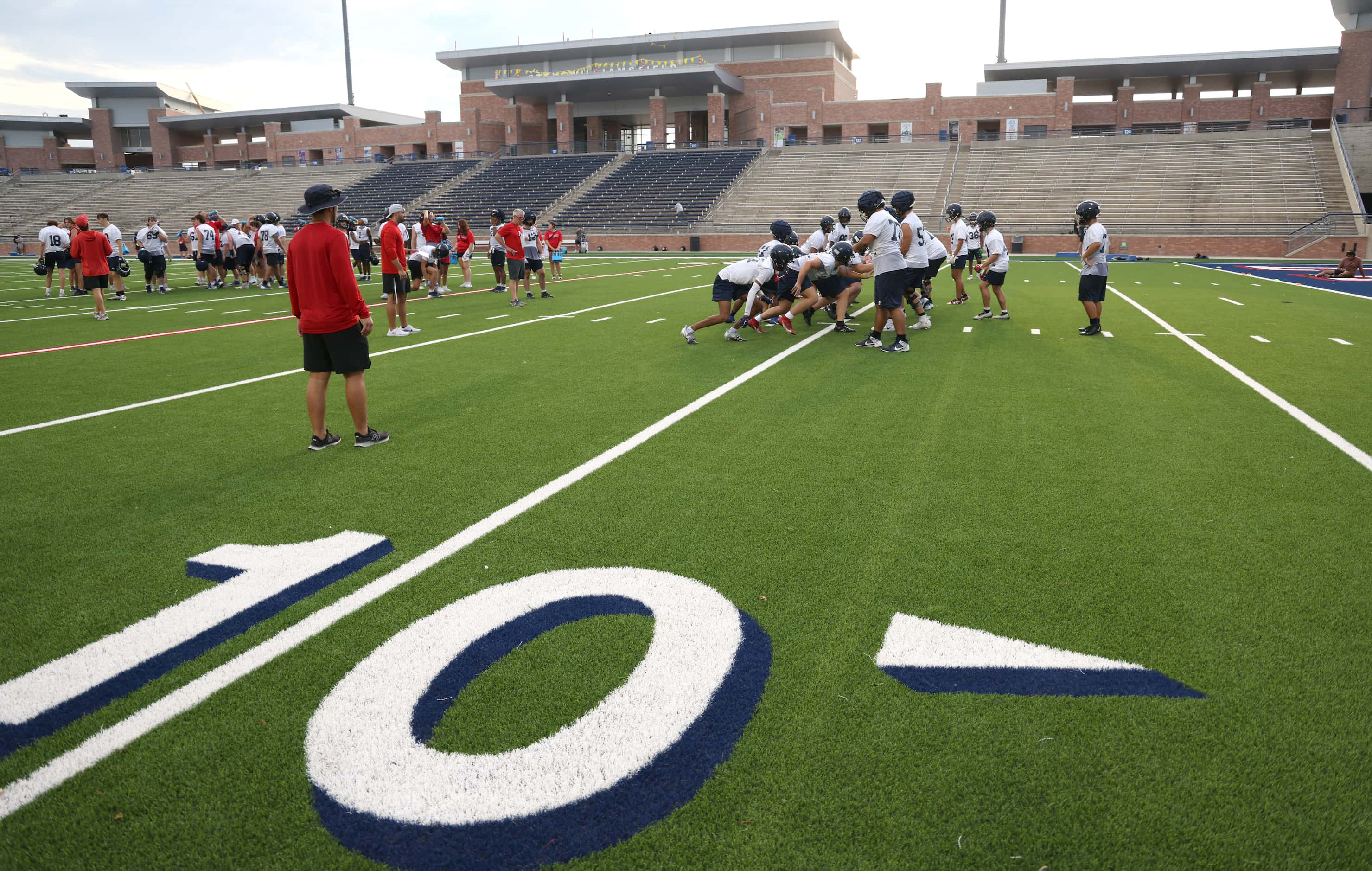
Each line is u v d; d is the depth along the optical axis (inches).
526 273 605.6
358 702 100.4
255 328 448.5
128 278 880.9
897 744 91.3
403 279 413.7
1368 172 1418.6
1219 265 1062.4
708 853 77.0
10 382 299.1
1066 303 551.5
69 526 158.2
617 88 2023.9
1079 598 124.2
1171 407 247.9
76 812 83.1
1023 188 1552.7
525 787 85.9
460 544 147.6
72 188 2138.3
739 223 1614.2
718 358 338.6
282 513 164.6
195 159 2556.6
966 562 137.7
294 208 1935.3
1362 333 398.9
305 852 77.7
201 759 90.7
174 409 256.7
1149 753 89.0
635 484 179.5
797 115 2036.2
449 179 1987.0
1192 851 75.8
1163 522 154.4
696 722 95.8
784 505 165.3
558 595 127.6
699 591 128.1
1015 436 216.1
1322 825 78.8
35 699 101.9
